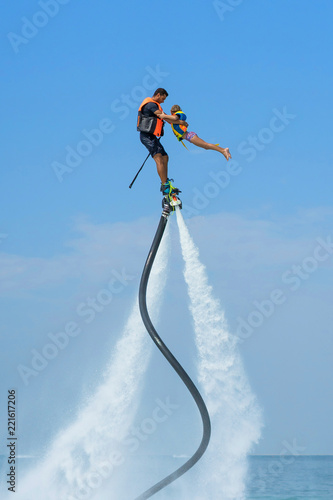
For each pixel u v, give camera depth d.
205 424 26.80
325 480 99.62
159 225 25.66
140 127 25.06
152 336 25.88
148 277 26.03
